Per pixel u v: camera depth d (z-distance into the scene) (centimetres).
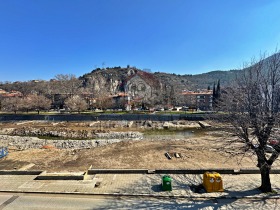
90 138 4450
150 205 1288
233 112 1391
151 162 2136
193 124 5797
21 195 1424
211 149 2578
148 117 6719
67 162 2181
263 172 1420
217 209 1233
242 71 1450
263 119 1276
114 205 1291
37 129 5097
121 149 2686
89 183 1579
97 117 6862
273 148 1382
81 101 9125
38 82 16850
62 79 15888
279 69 1314
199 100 11981
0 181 1630
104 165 2055
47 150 2748
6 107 9819
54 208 1261
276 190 1443
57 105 11256
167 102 11119
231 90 1512
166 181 1462
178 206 1273
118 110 9094
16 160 2272
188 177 1683
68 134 4684
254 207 1248
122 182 1598
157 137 4428
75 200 1354
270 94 1306
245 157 2205
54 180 1641
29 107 9312
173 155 2361
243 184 1539
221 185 1444
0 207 1272
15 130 5103
